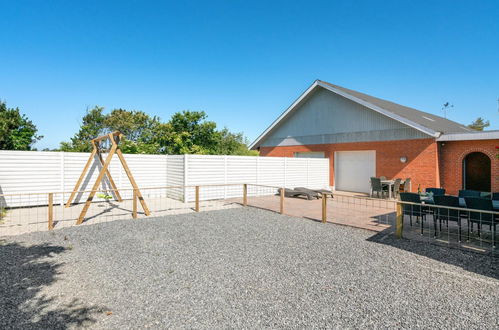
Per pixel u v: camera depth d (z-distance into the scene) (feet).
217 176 40.65
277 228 23.12
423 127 39.83
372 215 28.71
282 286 12.32
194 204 36.04
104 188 38.73
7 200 32.17
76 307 10.47
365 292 11.73
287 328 9.07
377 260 15.64
